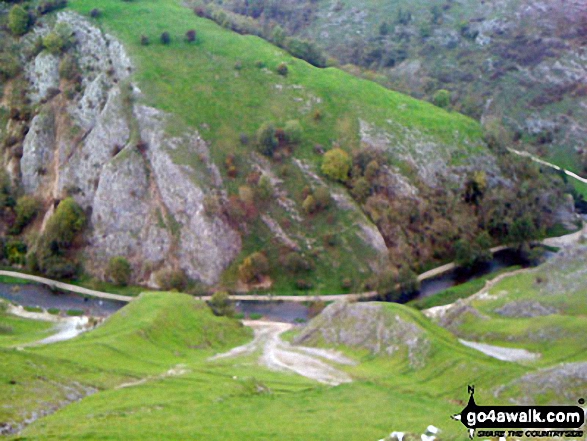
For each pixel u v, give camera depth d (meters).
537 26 191.88
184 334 74.19
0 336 74.69
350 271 109.00
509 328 65.56
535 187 127.56
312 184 117.56
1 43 141.50
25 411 41.50
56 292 107.75
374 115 129.00
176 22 147.00
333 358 65.12
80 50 138.12
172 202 114.69
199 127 121.62
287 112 128.38
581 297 72.19
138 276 111.44
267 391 49.91
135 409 42.22
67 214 115.00
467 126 131.25
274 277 108.94
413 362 58.41
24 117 132.38
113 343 62.69
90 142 123.62
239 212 113.50
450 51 196.88
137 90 125.38
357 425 39.62
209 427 38.16
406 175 120.06
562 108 171.38
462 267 111.19
